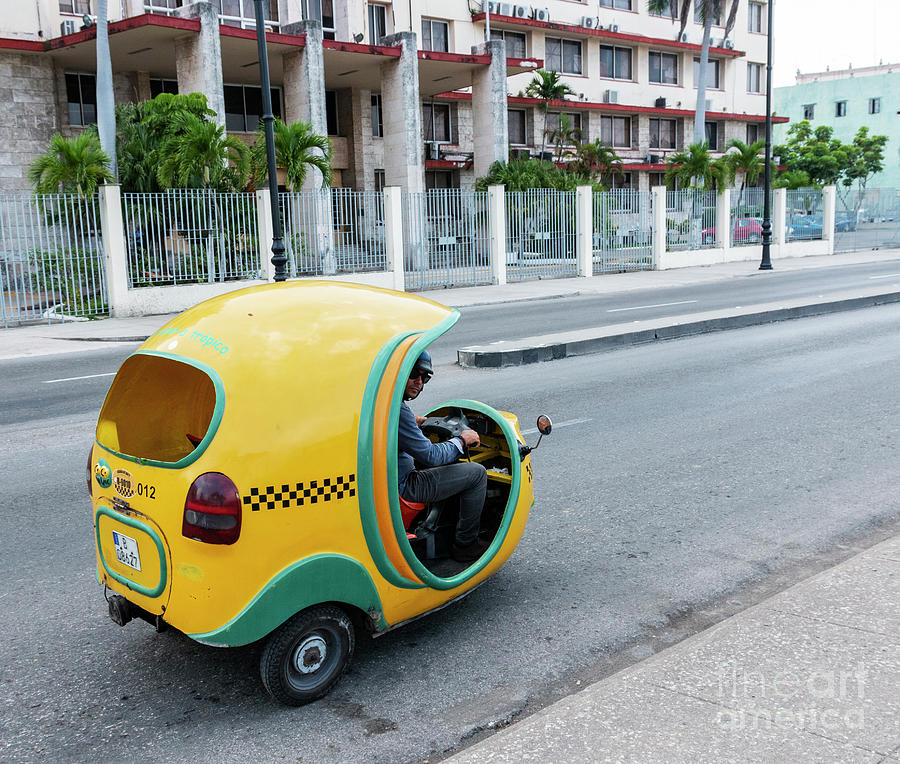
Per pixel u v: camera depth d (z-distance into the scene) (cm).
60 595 466
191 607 322
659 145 4544
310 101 2728
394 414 343
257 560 320
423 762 312
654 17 4459
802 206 3738
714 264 3306
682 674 334
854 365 1105
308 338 341
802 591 409
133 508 339
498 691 361
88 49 2525
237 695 360
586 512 585
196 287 1994
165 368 380
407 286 2408
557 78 3772
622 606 441
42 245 1830
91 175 1881
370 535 344
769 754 280
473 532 414
